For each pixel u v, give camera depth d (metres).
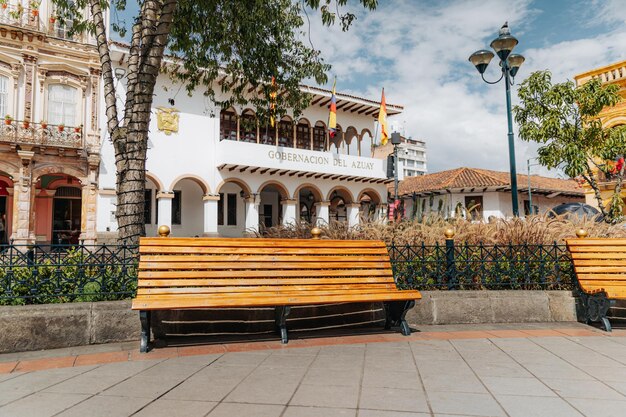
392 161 19.11
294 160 22.92
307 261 4.98
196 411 2.74
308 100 10.22
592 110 9.46
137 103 6.28
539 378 3.42
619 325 5.54
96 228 18.36
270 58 8.92
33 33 17.69
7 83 17.52
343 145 26.08
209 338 4.85
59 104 18.44
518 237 6.73
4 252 4.59
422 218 8.30
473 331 5.21
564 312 5.85
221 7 8.19
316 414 2.70
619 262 5.54
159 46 6.36
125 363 3.84
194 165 20.70
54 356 4.07
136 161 6.19
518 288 6.20
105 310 4.61
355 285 5.10
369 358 4.02
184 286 4.43
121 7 8.09
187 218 22.72
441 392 3.10
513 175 9.81
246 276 4.68
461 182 28.34
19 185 17.27
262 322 5.23
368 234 7.55
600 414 2.70
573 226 7.39
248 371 3.61
